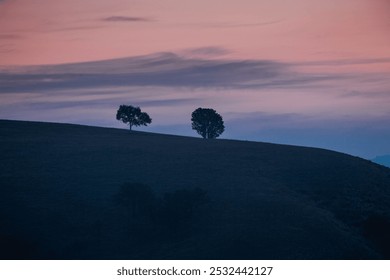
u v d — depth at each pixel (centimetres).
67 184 17312
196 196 14975
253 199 15950
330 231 14212
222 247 13575
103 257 13662
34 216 15238
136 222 14975
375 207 16612
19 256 13438
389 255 14000
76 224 14962
